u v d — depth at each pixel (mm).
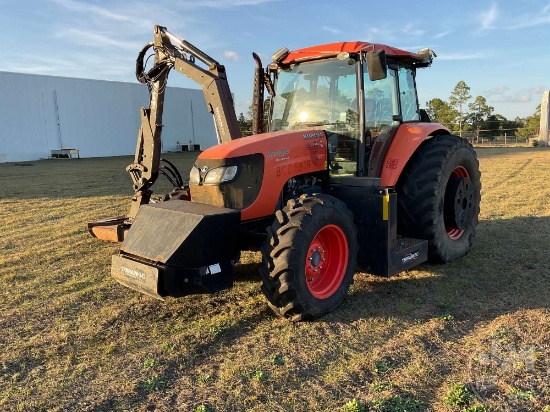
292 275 3234
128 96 32094
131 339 3230
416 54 4945
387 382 2576
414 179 4586
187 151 36156
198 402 2436
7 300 3998
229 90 4531
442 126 5172
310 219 3301
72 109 28719
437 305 3699
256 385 2580
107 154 31062
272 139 3732
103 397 2504
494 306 3629
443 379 2602
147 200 5254
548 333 3082
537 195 8617
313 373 2705
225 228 3246
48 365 2885
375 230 3855
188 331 3334
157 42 4766
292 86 4719
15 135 25812
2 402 2475
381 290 4086
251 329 3357
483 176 11859
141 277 3178
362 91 4184
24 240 6215
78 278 4582
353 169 4332
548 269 4441
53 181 13828
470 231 5125
